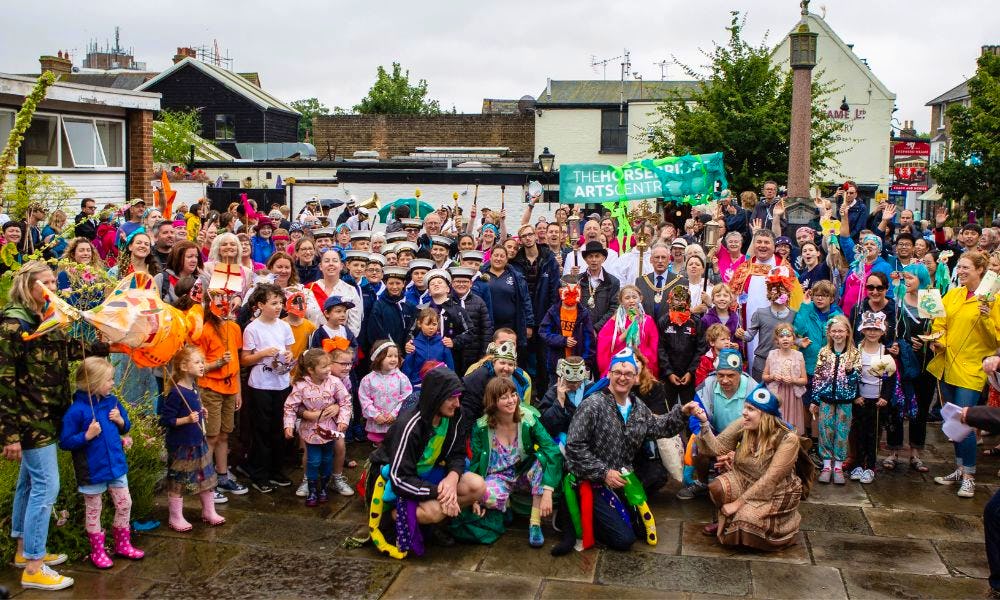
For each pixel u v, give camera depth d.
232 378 6.99
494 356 6.60
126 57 57.44
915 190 29.73
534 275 9.69
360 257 8.79
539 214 21.45
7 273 7.21
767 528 6.12
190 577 5.69
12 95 16.08
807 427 8.04
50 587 5.41
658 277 8.85
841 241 10.23
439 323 8.24
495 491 6.34
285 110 39.62
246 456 7.51
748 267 9.02
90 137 18.28
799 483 6.27
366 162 26.64
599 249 8.89
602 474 6.14
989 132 24.14
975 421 5.81
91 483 5.66
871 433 7.66
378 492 6.12
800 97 16.41
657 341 8.13
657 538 6.45
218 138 37.88
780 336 7.71
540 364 9.47
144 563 5.86
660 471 7.01
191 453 6.36
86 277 6.90
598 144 32.75
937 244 14.09
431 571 5.87
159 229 8.38
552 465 6.21
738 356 7.11
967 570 5.92
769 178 23.31
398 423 6.16
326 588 5.58
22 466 5.51
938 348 7.79
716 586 5.66
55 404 5.45
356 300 8.55
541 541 6.29
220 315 6.86
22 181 10.32
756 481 6.25
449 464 6.23
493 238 10.88
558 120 32.84
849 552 6.20
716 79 24.50
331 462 7.14
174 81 37.88
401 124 41.25
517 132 40.66
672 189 12.14
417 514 6.06
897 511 6.99
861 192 31.69
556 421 6.77
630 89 34.50
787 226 12.88
